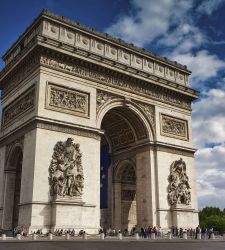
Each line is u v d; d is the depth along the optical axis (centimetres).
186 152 9069
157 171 8281
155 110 8725
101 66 7750
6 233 6850
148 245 5128
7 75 8212
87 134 7231
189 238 7512
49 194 6444
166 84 8956
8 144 7862
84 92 7438
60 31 7419
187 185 8675
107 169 9519
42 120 6656
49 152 6625
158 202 8075
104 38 8094
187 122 9375
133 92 8350
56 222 6244
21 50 7962
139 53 8712
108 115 8781
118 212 9069
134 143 8862
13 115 7806
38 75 6912
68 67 7331
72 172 6694
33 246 4353
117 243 5428
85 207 6762
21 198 6644
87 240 5831
